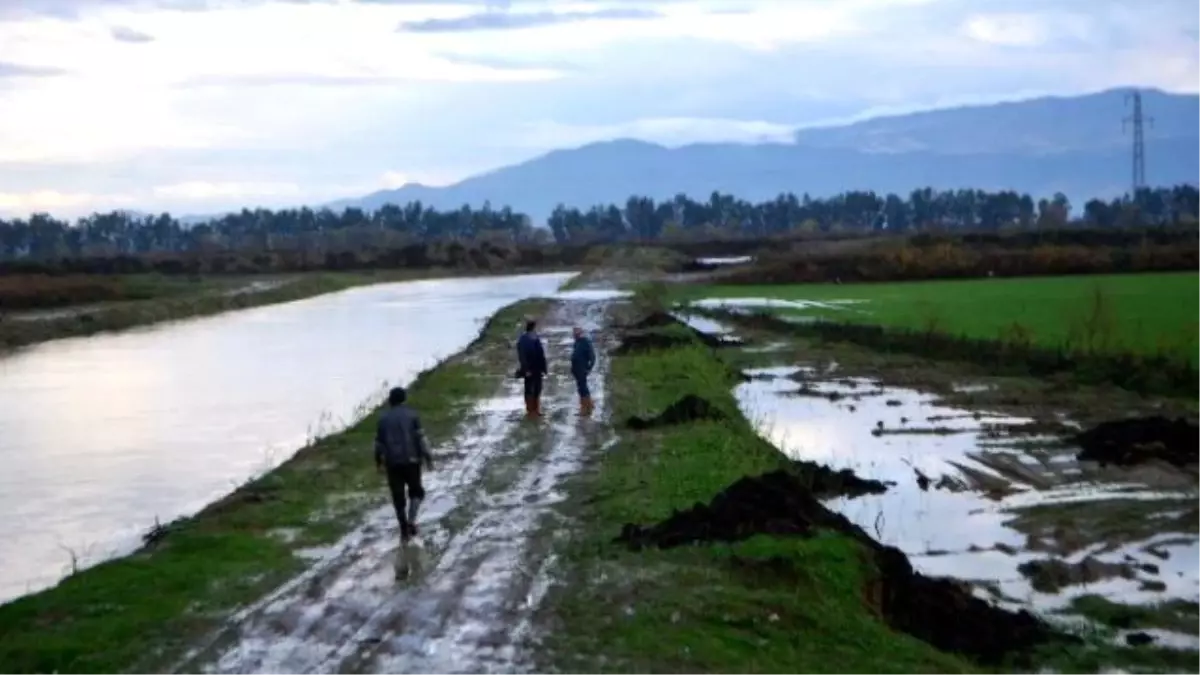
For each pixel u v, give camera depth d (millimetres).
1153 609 15289
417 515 19453
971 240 119375
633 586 14672
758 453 23875
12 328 67250
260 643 13016
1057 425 29109
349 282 127188
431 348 55812
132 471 27812
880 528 19766
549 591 14703
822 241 169125
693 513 17688
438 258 159375
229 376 46906
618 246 179875
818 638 13031
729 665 12016
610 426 28062
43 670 12273
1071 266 87500
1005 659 13531
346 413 35625
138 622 13758
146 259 149250
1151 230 119812
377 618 13875
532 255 168125
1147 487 22281
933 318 49719
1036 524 19781
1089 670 13156
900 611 14797
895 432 29188
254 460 28750
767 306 68562
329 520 19359
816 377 40188
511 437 27172
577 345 30219
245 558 16875
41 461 29328
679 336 48750
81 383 46062
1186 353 37000
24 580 18453
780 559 15086
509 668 12023
